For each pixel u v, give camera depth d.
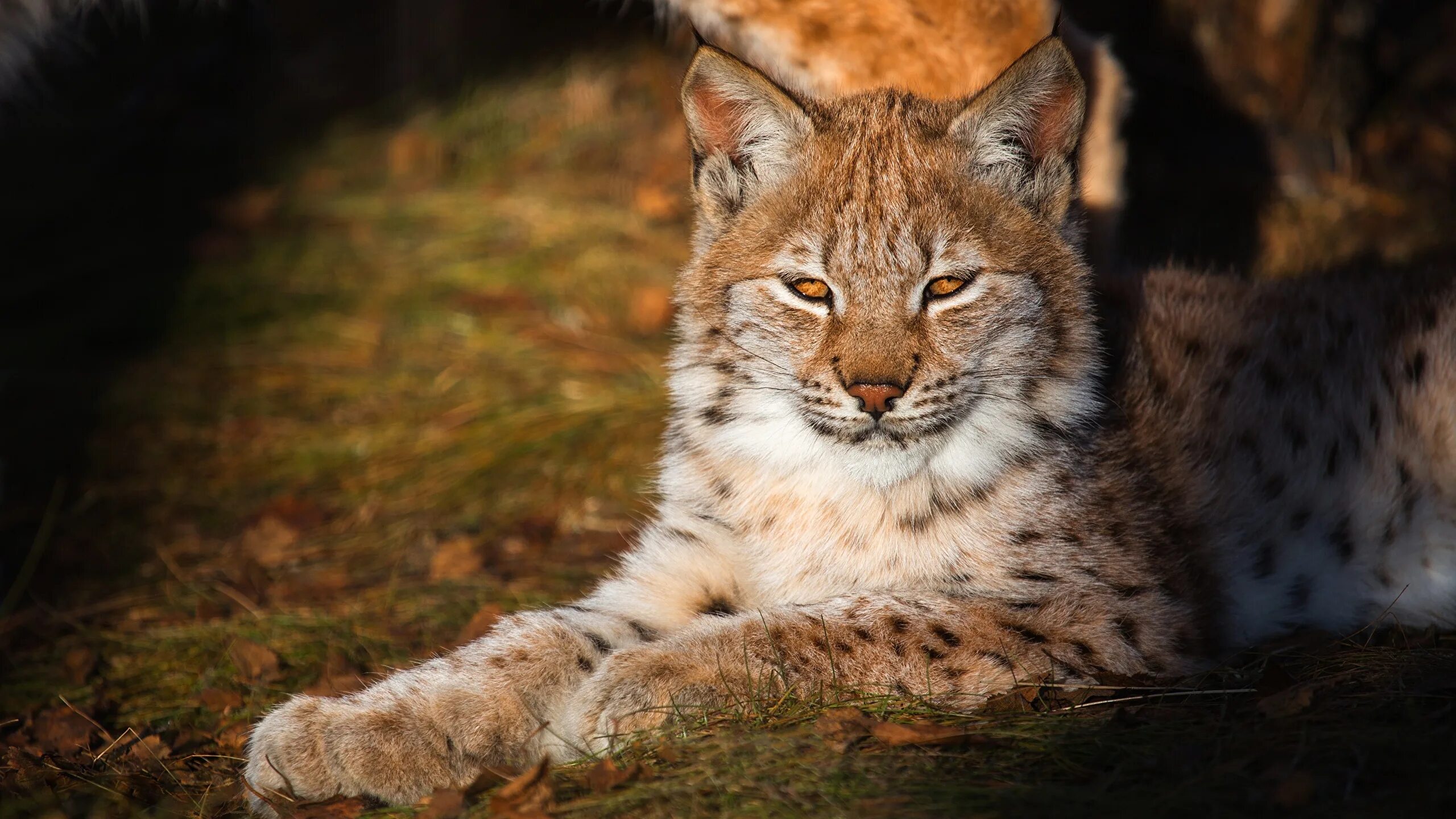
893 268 7.09
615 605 7.73
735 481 7.71
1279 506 8.06
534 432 12.13
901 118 7.45
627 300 14.71
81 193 18.38
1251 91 14.14
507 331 14.22
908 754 6.14
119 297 15.47
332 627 9.27
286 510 11.30
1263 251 13.26
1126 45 14.09
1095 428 7.75
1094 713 6.55
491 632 7.39
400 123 19.66
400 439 12.38
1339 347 8.60
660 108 18.56
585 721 6.68
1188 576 7.55
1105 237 10.04
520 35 20.27
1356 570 8.14
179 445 12.56
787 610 6.96
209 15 20.72
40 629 9.58
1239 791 5.59
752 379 7.44
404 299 14.98
